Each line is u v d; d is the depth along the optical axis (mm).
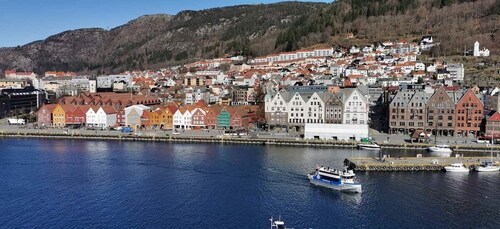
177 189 134875
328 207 119250
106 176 149625
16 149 196750
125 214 114750
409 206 119750
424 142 195625
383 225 107562
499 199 124688
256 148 196750
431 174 150750
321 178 138000
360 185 131125
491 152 171875
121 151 191750
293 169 156375
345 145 197625
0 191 133375
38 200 125438
